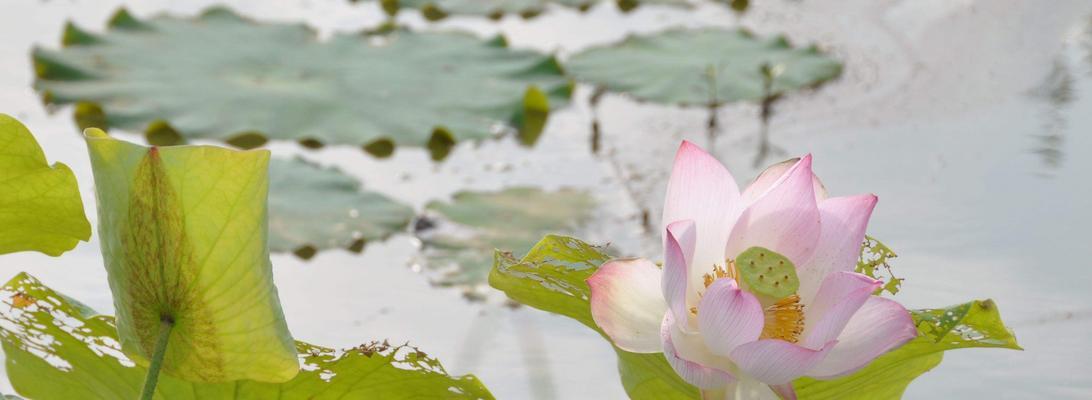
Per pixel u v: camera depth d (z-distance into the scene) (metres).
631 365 2.85
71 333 2.81
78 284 3.54
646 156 4.91
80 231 2.81
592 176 4.69
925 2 7.16
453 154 4.92
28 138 2.75
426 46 6.14
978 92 5.57
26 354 2.81
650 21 7.00
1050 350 3.41
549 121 5.34
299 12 6.85
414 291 3.68
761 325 2.71
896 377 2.88
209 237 2.67
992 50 6.20
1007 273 3.71
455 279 3.76
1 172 2.76
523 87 5.65
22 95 5.14
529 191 4.50
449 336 3.47
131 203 2.67
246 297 2.69
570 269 2.85
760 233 2.76
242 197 2.67
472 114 5.30
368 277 3.77
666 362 2.82
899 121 5.22
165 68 5.52
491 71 5.84
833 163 4.75
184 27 6.11
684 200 2.77
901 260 3.80
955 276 3.68
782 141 5.05
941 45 6.34
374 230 4.08
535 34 6.69
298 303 3.57
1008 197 4.32
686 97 5.61
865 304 2.72
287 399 2.82
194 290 2.69
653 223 4.21
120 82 5.31
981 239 3.96
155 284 2.69
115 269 2.69
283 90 5.34
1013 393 3.33
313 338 3.44
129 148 2.66
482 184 4.57
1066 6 6.81
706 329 2.72
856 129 5.16
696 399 2.81
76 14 6.43
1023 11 6.79
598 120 5.37
